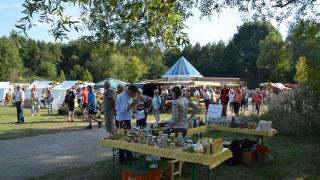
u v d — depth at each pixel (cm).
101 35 570
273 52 6406
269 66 6556
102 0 377
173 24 352
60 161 819
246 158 772
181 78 3033
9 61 7562
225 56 8325
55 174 698
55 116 2077
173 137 564
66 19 305
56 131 1352
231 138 1123
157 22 354
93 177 673
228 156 542
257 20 1021
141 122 952
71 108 1767
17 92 1684
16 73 7606
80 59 9125
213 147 513
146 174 570
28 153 915
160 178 611
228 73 8175
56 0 300
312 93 1266
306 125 1188
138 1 344
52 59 9081
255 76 7594
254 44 7762
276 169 730
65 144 1050
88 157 862
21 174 702
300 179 664
